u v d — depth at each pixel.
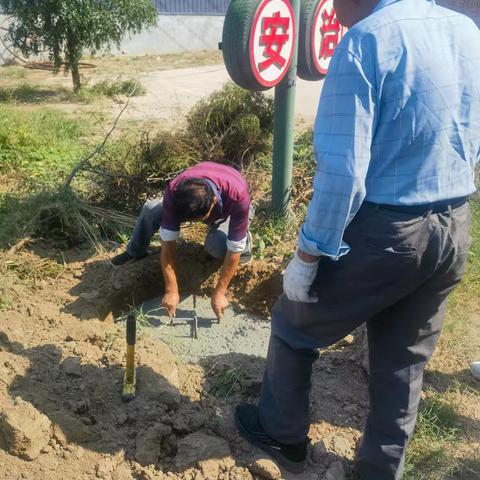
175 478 2.41
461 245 2.05
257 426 2.58
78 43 10.58
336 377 3.15
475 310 3.88
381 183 1.92
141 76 13.74
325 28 4.35
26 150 6.16
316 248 1.94
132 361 2.69
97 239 4.29
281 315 2.33
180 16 19.67
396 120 1.85
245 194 3.34
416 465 2.65
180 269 4.16
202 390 2.94
